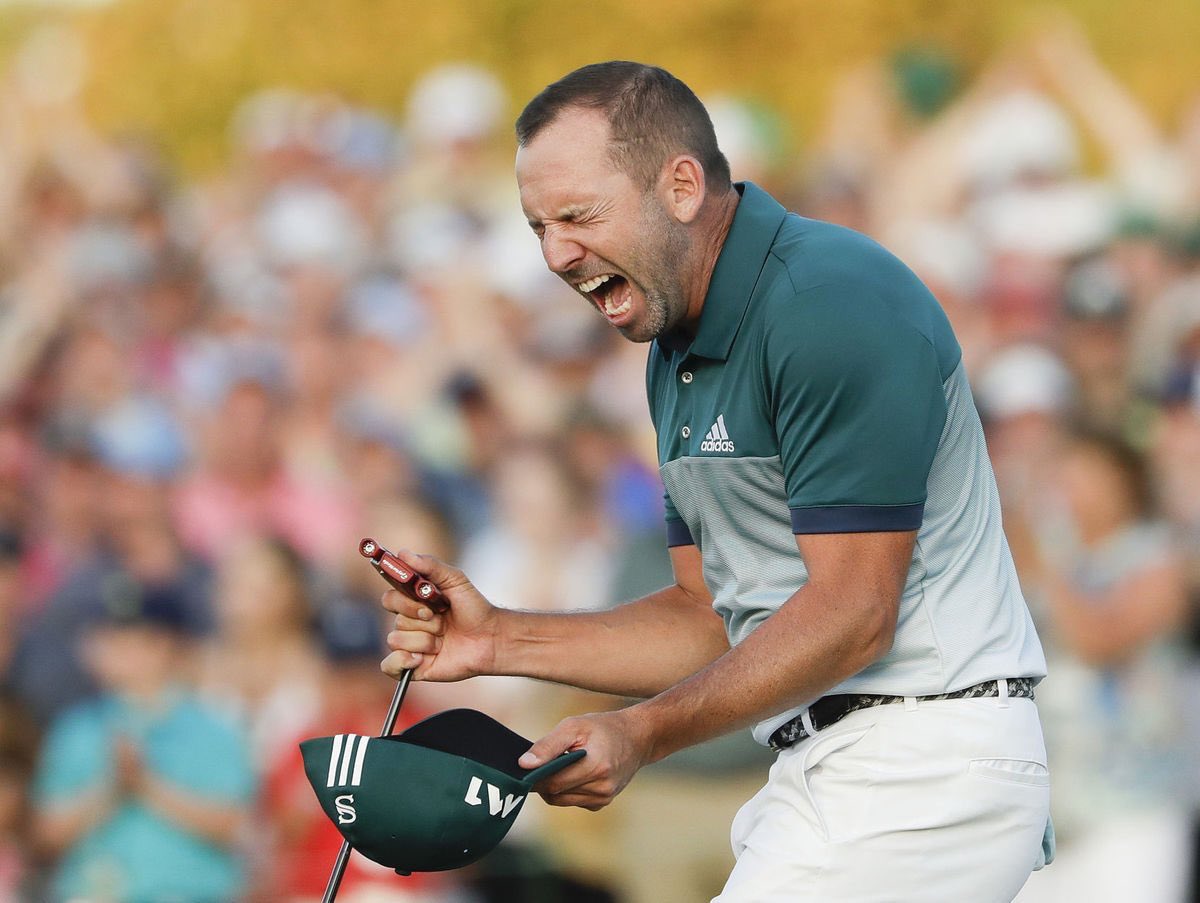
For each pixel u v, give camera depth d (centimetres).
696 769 1659
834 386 875
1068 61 2802
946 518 933
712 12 3011
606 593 1850
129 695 1784
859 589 877
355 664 1759
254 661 1805
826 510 883
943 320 929
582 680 1017
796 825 948
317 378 2316
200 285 2548
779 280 908
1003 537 968
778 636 870
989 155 2620
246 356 2294
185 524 2031
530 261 2448
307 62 3039
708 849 1658
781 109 2967
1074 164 2733
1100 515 1814
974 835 924
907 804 923
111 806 1744
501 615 1004
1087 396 2225
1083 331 2294
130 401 2286
